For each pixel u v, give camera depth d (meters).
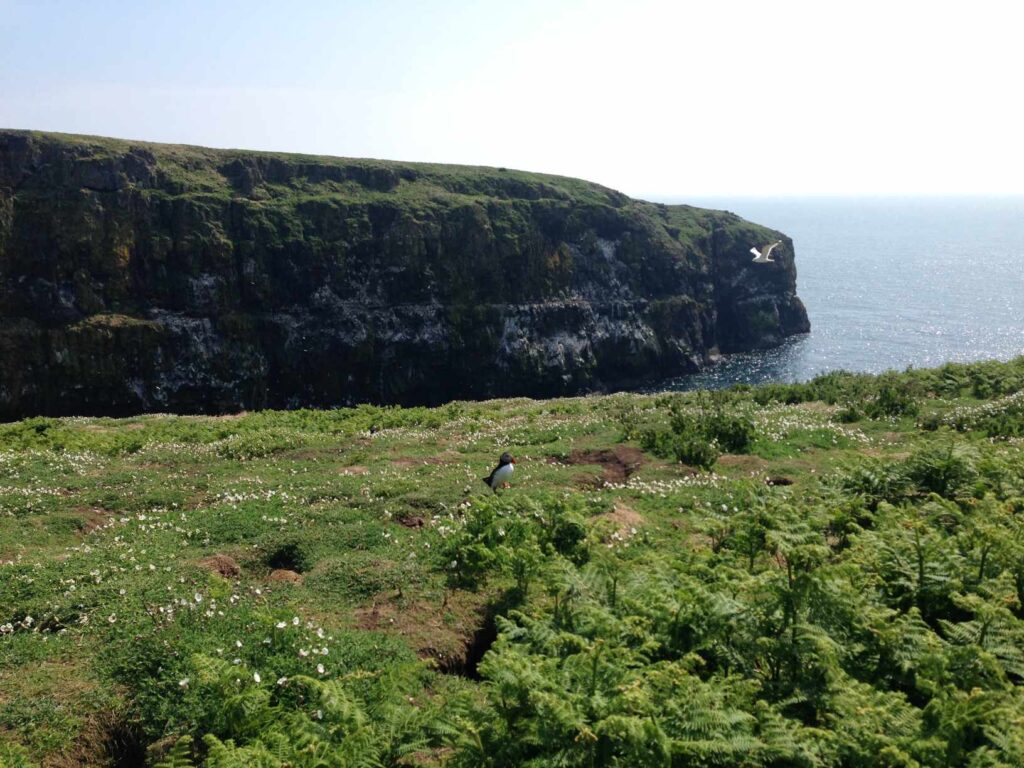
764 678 7.81
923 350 90.62
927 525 11.48
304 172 97.44
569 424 25.50
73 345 73.12
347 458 21.73
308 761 6.98
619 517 14.55
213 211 83.25
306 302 84.88
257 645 9.42
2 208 74.06
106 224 77.81
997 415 21.92
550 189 107.50
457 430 26.59
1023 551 9.84
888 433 22.33
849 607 8.37
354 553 13.23
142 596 10.96
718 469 18.86
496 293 91.38
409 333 86.50
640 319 96.81
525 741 6.64
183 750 7.29
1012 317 109.38
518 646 8.56
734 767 6.20
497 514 13.48
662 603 8.69
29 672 9.20
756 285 106.38
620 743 6.18
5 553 13.74
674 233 106.69
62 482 19.08
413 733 7.59
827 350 95.75
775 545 11.27
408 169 105.06
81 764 8.07
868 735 6.47
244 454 22.61
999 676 7.52
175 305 79.38
